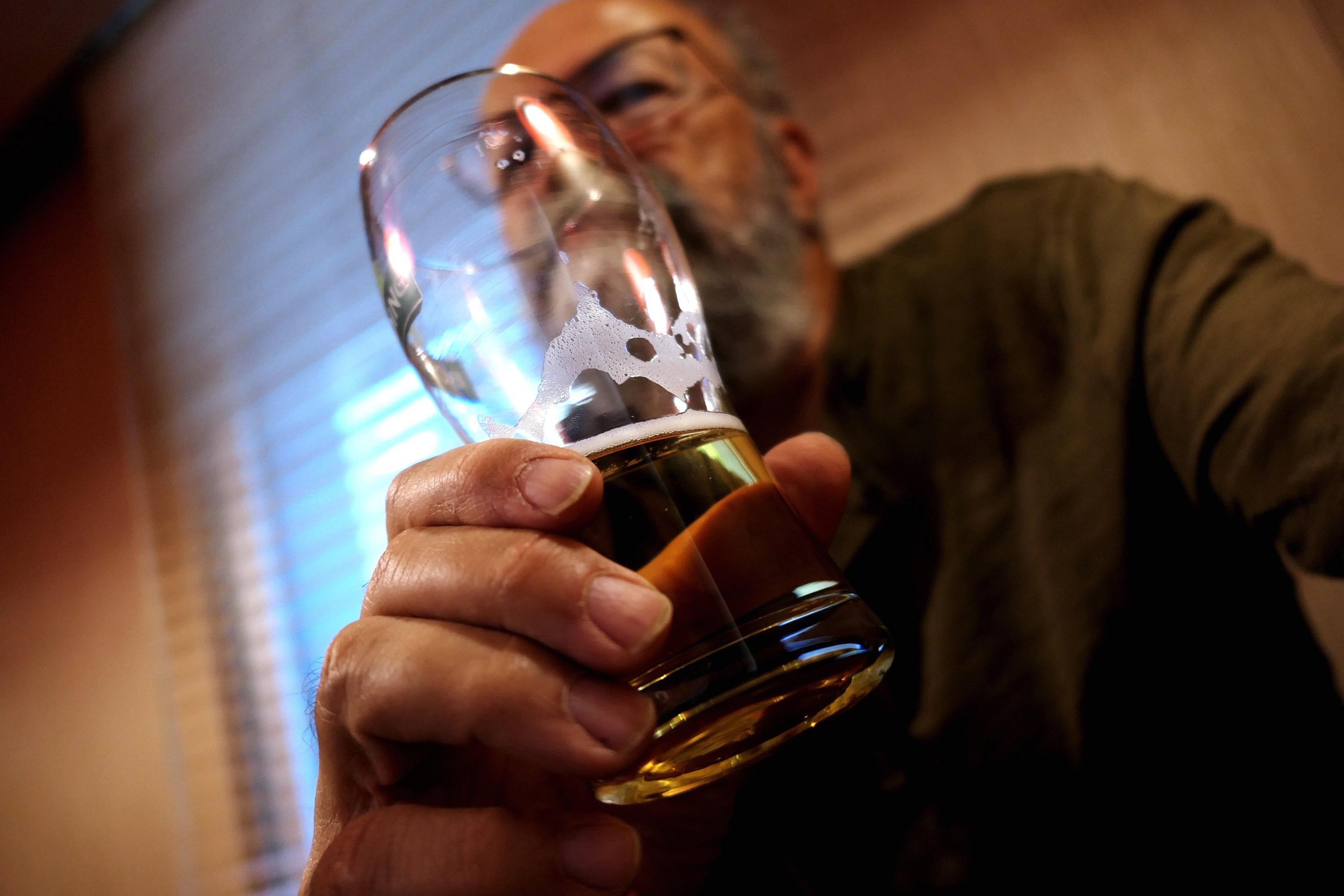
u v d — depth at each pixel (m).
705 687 0.14
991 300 0.40
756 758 0.16
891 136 0.47
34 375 0.93
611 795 0.16
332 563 0.66
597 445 0.16
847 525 0.40
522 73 0.19
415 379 0.62
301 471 0.69
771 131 0.45
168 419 0.80
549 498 0.15
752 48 0.49
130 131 0.88
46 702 0.83
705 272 0.40
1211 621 0.32
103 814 0.76
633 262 0.18
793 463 0.22
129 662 0.78
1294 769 0.30
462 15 0.63
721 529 0.15
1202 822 0.32
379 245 0.18
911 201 0.46
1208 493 0.32
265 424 0.72
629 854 0.17
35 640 0.86
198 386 0.78
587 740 0.14
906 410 0.41
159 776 0.73
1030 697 0.35
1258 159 0.37
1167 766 0.32
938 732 0.36
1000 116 0.44
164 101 0.84
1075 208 0.40
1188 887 0.31
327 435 0.68
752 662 0.14
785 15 0.52
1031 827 0.34
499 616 0.15
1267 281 0.31
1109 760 0.33
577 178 0.18
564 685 0.15
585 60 0.40
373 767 0.19
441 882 0.17
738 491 0.16
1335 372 0.26
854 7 0.50
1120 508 0.34
